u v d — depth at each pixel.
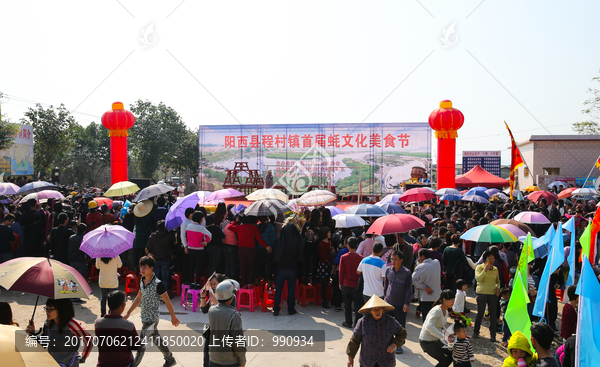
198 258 7.96
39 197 12.30
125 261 9.54
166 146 40.97
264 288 7.92
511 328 4.36
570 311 5.15
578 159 26.47
